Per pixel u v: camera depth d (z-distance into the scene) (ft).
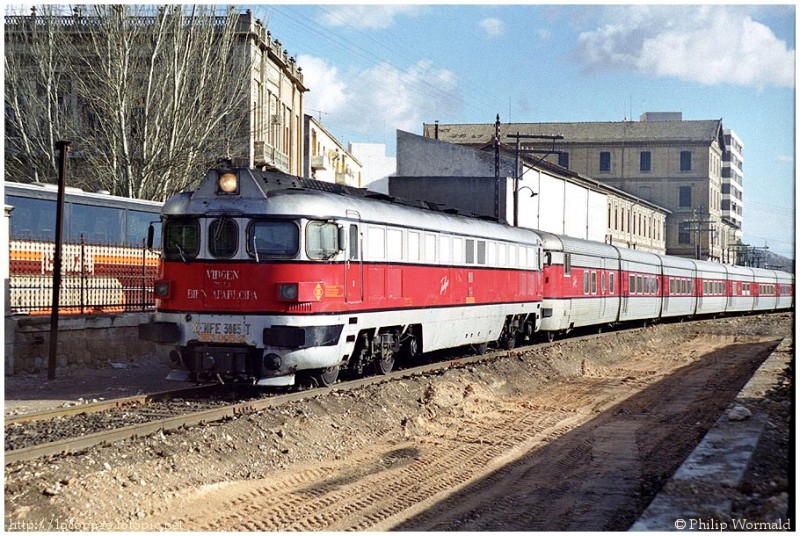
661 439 43.75
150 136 98.37
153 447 32.12
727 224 344.49
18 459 29.89
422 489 32.81
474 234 66.74
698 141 282.15
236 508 29.07
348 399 44.75
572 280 92.68
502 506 30.73
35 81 101.24
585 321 99.04
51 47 97.91
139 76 99.40
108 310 64.54
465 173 160.15
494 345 77.77
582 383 68.44
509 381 62.54
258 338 44.39
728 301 170.40
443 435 43.88
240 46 110.63
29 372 55.88
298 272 44.73
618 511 30.07
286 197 45.47
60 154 54.65
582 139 285.23
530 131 285.64
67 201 68.28
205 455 33.06
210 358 44.91
